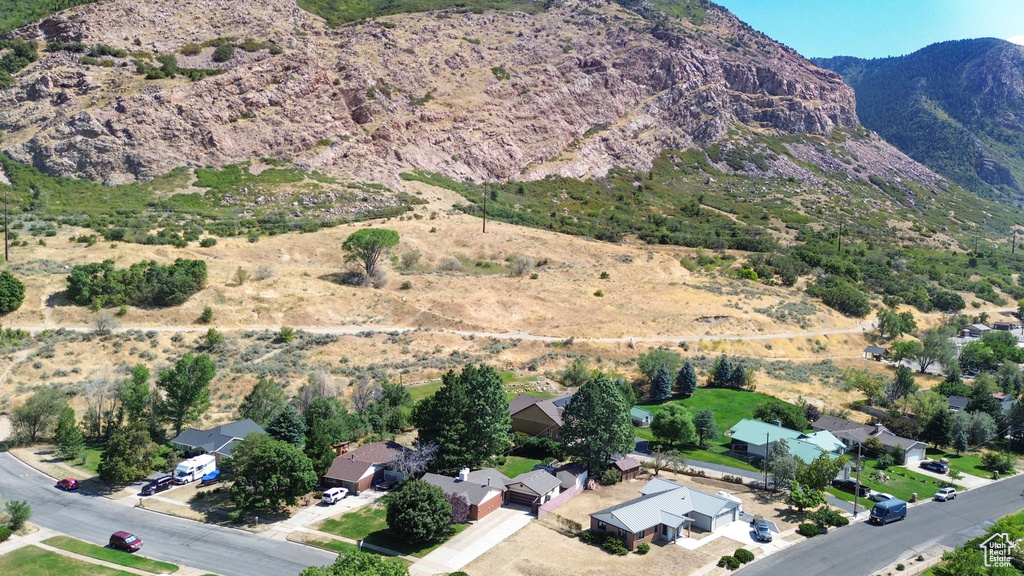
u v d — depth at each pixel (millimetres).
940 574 56562
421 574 53812
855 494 71188
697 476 75562
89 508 63875
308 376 95188
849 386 111812
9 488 66688
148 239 127250
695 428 85500
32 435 77562
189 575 52938
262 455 63219
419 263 145500
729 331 129125
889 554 60469
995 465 85312
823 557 59250
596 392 73500
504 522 63250
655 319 128375
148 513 63406
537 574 54500
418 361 105188
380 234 128625
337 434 75750
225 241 136625
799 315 141000
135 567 53781
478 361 107375
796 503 67188
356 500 67000
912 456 86000
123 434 69000
